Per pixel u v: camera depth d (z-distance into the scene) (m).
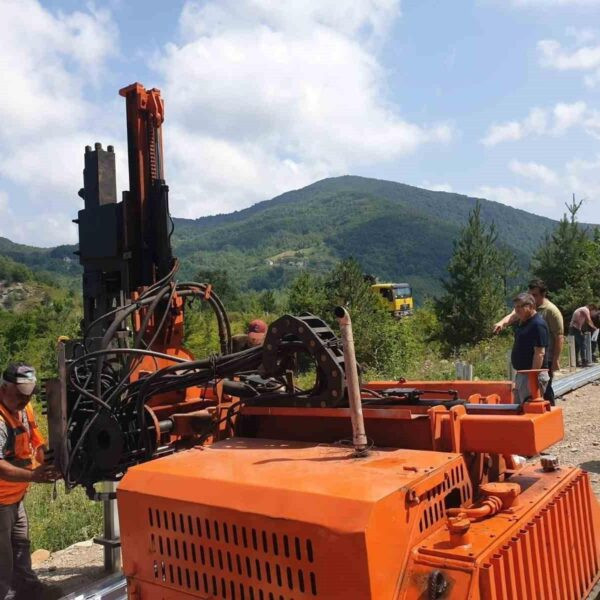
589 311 17.89
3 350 28.28
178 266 5.53
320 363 3.68
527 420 3.25
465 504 3.27
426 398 4.86
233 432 4.27
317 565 2.65
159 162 5.70
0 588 4.76
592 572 3.88
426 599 2.62
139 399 4.24
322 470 3.09
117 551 5.76
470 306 23.06
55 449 4.24
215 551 3.01
